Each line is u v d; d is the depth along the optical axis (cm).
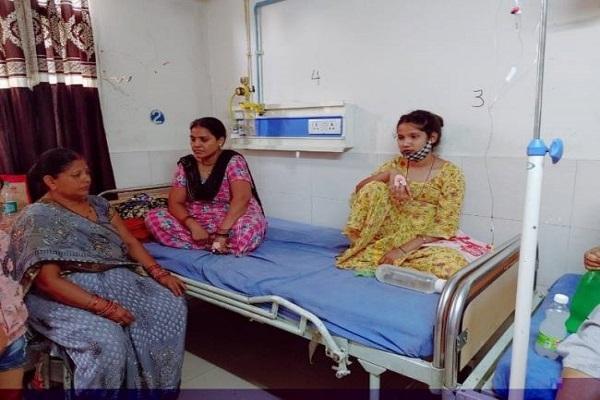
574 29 179
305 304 160
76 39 244
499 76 199
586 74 178
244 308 180
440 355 127
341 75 253
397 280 170
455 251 178
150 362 175
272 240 244
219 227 222
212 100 326
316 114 259
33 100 235
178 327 187
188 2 308
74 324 158
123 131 283
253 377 212
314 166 274
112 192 260
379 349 140
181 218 238
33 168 180
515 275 178
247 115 293
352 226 190
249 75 297
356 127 251
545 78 188
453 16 208
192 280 205
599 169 179
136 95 287
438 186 200
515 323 104
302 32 266
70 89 246
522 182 199
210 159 243
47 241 166
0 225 187
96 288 173
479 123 207
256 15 286
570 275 182
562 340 122
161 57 297
